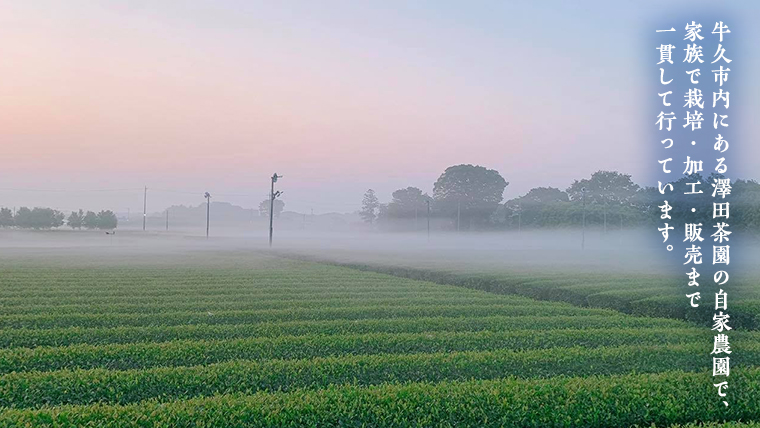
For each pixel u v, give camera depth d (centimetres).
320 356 1397
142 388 1077
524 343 1552
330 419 887
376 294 2777
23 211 13950
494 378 1188
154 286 3095
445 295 2745
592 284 2962
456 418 917
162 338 1652
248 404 912
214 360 1346
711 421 958
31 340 1573
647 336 1631
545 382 1077
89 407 919
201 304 2383
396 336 1583
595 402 977
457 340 1565
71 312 2145
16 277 3531
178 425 841
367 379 1173
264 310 2186
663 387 1055
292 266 4694
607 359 1318
